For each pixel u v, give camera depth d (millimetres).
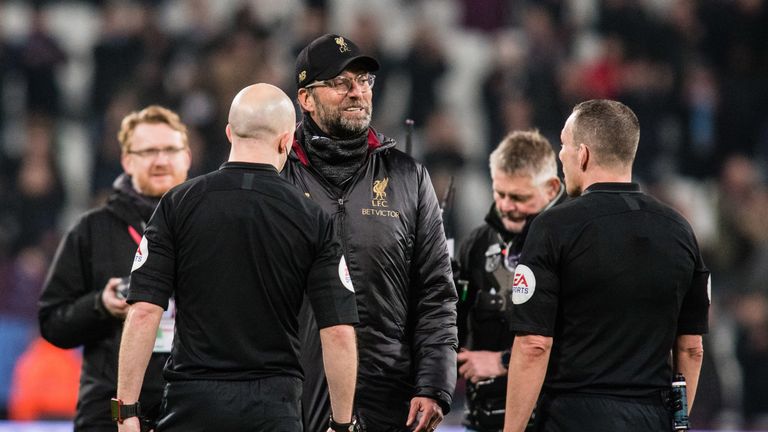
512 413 14234
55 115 44094
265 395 13328
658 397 14062
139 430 13570
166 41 44219
